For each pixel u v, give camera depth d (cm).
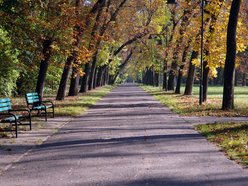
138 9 5231
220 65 3025
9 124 1744
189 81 4275
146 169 923
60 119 1998
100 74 8019
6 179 849
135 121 1906
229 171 899
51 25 2378
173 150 1149
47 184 805
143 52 6094
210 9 2866
